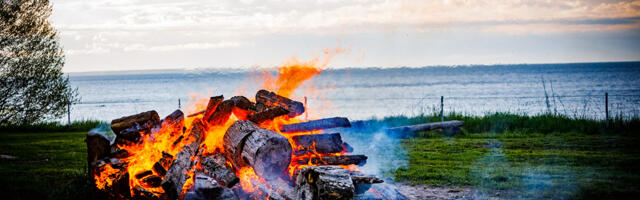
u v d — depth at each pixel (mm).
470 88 79938
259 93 8883
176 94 81375
